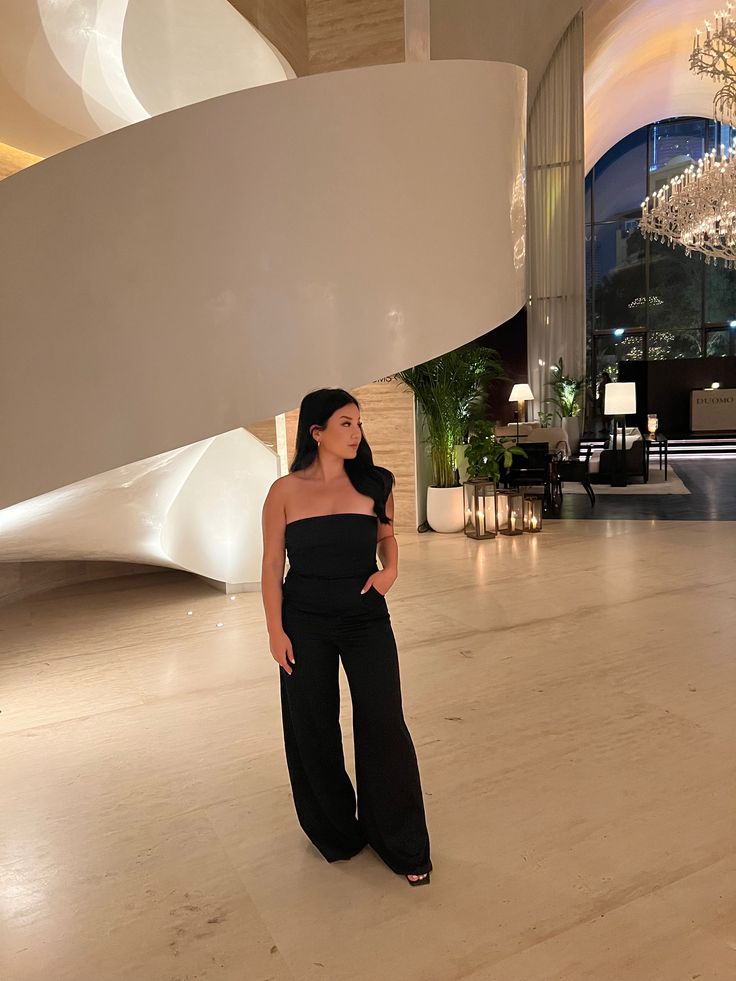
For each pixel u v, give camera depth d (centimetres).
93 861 243
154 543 512
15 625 514
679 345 1947
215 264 296
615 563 613
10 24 455
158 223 294
